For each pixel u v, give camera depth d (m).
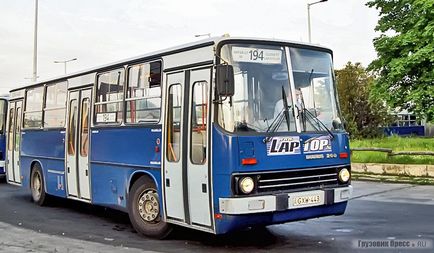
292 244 7.80
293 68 7.59
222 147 6.84
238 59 7.14
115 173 9.29
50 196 12.40
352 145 25.91
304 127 7.44
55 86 11.89
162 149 8.00
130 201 8.80
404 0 23.34
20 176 13.70
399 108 24.25
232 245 7.83
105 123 9.73
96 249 7.72
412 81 23.17
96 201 9.91
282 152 7.09
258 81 7.22
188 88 7.59
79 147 10.58
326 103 7.87
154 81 8.41
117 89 9.45
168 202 7.89
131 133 8.84
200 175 7.21
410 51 22.73
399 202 12.05
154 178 8.20
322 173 7.48
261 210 6.74
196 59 7.47
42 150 12.31
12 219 10.62
